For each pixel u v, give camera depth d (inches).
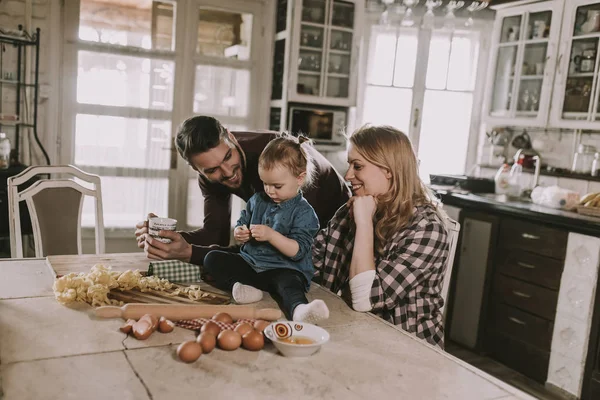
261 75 176.9
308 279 63.4
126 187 162.9
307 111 170.7
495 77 163.2
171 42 163.8
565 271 112.0
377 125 64.8
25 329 46.6
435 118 187.2
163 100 164.1
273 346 46.8
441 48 183.9
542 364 116.9
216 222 80.4
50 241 87.0
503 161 171.0
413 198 63.7
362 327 53.6
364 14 179.8
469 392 41.1
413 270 59.4
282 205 63.6
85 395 36.3
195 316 50.5
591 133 149.3
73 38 152.9
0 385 36.6
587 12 139.6
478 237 132.6
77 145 157.0
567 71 143.0
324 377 41.6
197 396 37.2
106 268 61.9
